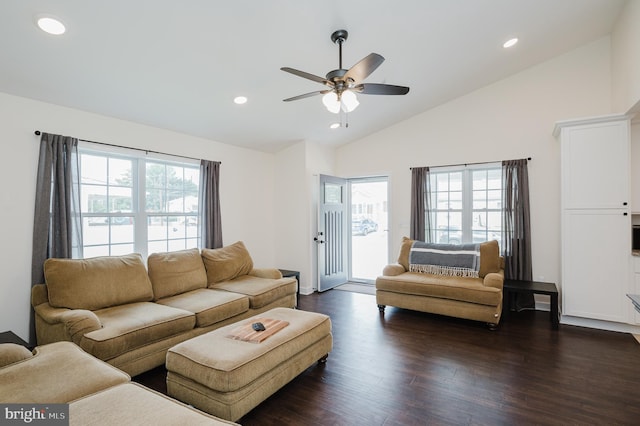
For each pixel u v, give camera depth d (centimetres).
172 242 418
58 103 305
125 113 346
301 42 282
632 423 198
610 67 383
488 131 458
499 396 228
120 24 227
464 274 414
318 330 263
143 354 250
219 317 310
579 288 358
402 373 262
